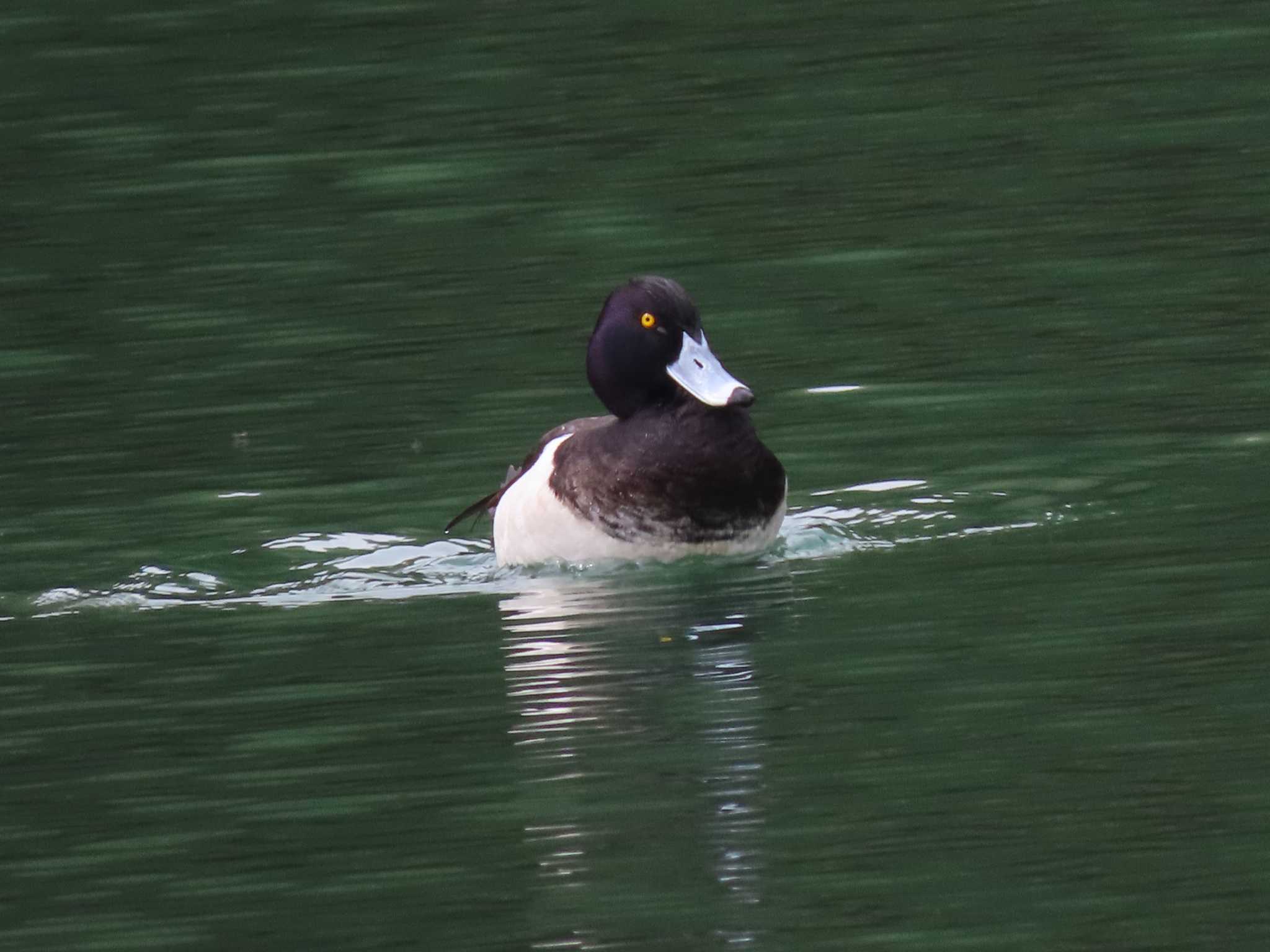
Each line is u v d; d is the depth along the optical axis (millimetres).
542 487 12234
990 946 7734
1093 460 13617
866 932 7875
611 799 9016
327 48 22953
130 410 15359
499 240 18453
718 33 23031
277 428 14984
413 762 9492
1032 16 23250
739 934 7844
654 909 8094
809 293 17047
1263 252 17266
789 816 8773
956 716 9656
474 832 8789
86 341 16734
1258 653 10195
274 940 8047
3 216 19375
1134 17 23031
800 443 14297
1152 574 11453
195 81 22141
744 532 12094
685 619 11180
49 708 10414
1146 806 8703
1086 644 10461
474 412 15133
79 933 8172
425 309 17062
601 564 12148
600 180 19656
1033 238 17891
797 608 11281
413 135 20812
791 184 19328
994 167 19484
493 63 22406
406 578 12312
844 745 9422
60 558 12797
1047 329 16062
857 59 22219
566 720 9859
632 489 11953
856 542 12422
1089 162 19422
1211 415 14273
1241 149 19469
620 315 12094
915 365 15594
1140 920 7867
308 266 18031
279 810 9102
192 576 12422
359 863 8594
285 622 11562
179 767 9609
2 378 16031
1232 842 8375
